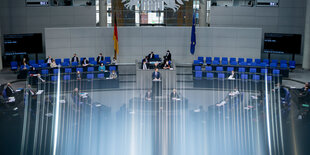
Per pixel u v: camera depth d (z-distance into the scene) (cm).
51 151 1038
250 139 1127
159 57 2438
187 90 1841
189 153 1038
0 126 1233
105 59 2333
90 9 2538
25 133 1170
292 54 2525
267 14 2544
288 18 2528
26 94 1529
